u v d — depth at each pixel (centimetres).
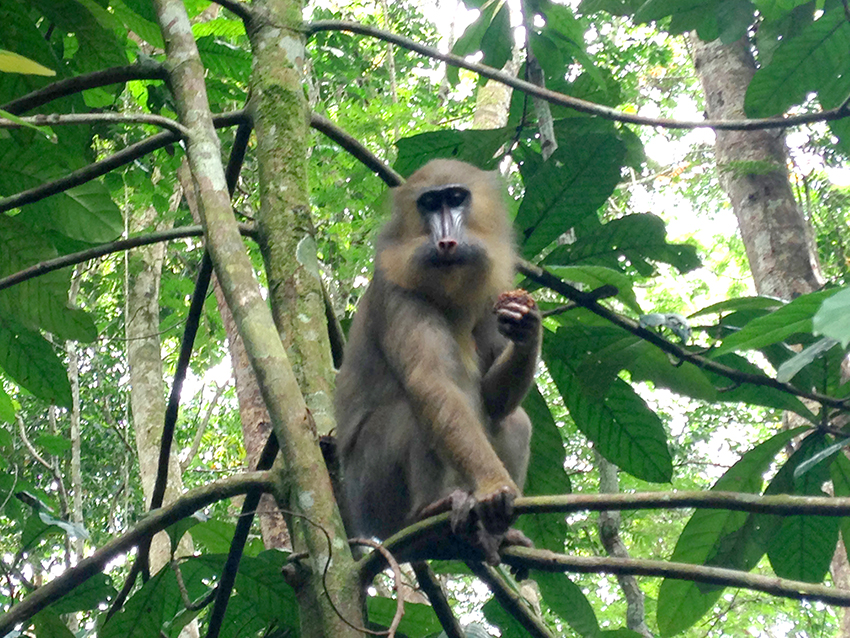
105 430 1406
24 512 502
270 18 424
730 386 444
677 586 433
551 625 1055
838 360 405
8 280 390
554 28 520
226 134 934
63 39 530
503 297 418
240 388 857
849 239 1241
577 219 438
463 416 397
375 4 1639
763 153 836
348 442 486
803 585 281
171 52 407
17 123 241
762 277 805
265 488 308
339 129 480
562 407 1368
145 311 1112
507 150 536
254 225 409
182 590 383
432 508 388
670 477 464
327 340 350
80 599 427
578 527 1234
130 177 696
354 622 271
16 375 471
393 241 494
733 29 541
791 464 412
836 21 482
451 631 375
